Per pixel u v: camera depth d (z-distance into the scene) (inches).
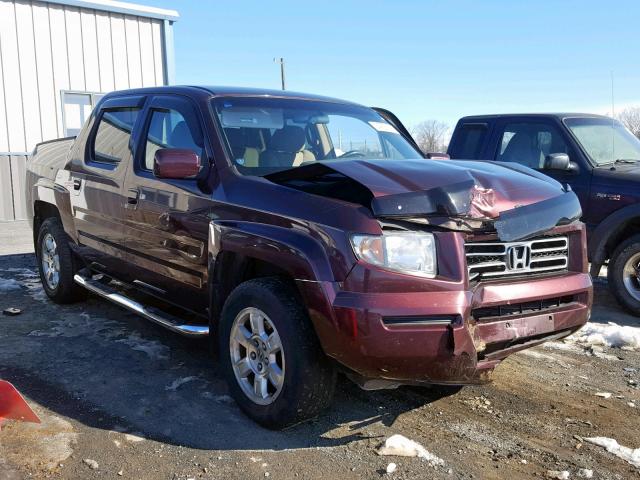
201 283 160.2
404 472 122.1
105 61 587.2
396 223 124.0
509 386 167.2
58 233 234.5
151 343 196.2
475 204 128.8
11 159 524.7
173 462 124.9
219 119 166.6
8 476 117.9
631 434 140.6
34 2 541.6
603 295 272.7
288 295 133.8
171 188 167.8
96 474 119.8
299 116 181.9
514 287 133.9
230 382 147.2
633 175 236.4
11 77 535.5
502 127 285.4
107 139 210.8
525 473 122.8
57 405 150.4
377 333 119.1
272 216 136.9
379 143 194.2
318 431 139.0
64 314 228.7
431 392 161.6
